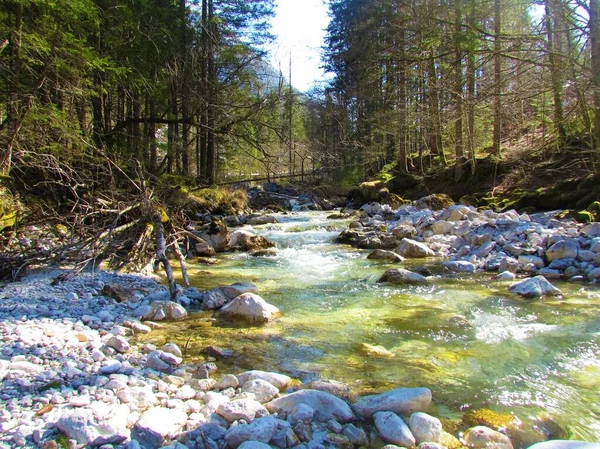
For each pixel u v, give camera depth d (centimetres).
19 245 743
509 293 602
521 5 844
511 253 812
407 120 1445
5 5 823
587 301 553
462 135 1920
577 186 1233
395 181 2094
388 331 468
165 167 1650
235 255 1000
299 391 301
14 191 845
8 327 436
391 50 988
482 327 469
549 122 976
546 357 387
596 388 330
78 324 465
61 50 878
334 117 2155
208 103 1409
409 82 1459
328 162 1844
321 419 281
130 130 1470
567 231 859
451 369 368
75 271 668
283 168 2005
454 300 576
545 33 773
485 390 329
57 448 238
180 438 254
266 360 394
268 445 242
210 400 307
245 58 1648
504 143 1927
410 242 930
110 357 389
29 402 289
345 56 1351
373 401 294
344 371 367
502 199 1455
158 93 1362
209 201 1625
